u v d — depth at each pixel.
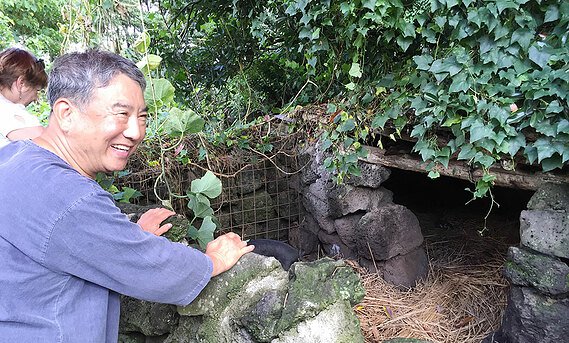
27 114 1.67
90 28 1.67
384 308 2.27
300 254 3.04
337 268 1.06
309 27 1.93
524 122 1.48
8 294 0.77
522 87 1.44
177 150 2.19
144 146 2.31
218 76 3.19
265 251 2.45
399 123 1.87
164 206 1.73
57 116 0.83
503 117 1.48
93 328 0.83
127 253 0.80
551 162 1.45
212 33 3.06
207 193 1.42
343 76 2.31
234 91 3.37
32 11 5.50
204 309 1.06
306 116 2.47
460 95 1.56
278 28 2.67
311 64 2.13
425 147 1.77
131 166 2.38
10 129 1.58
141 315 1.27
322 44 1.96
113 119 0.83
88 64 0.80
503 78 1.49
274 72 3.33
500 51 1.48
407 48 1.78
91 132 0.83
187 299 0.93
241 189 2.84
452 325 2.13
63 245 0.75
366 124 2.05
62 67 0.81
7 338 0.77
